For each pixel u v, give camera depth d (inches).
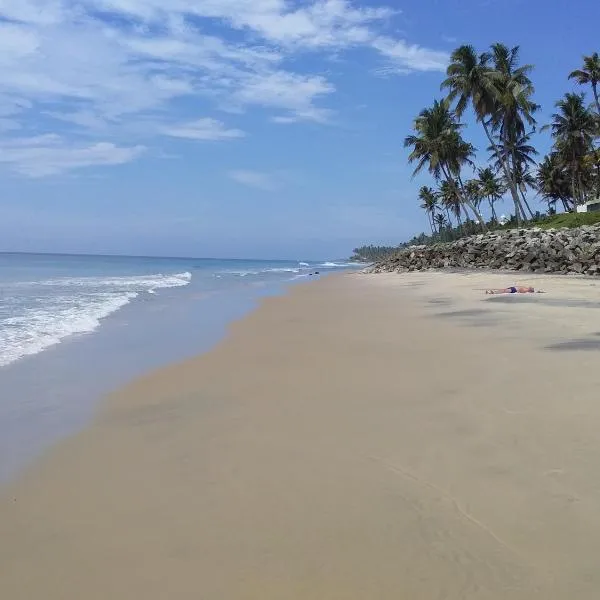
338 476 180.4
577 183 2559.1
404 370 326.3
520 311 590.9
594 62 1989.4
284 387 300.4
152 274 2074.3
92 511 162.2
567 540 135.9
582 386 270.5
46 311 667.4
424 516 151.1
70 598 120.9
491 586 119.6
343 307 742.5
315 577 125.7
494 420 226.4
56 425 245.6
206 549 139.1
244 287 1301.7
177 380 327.0
